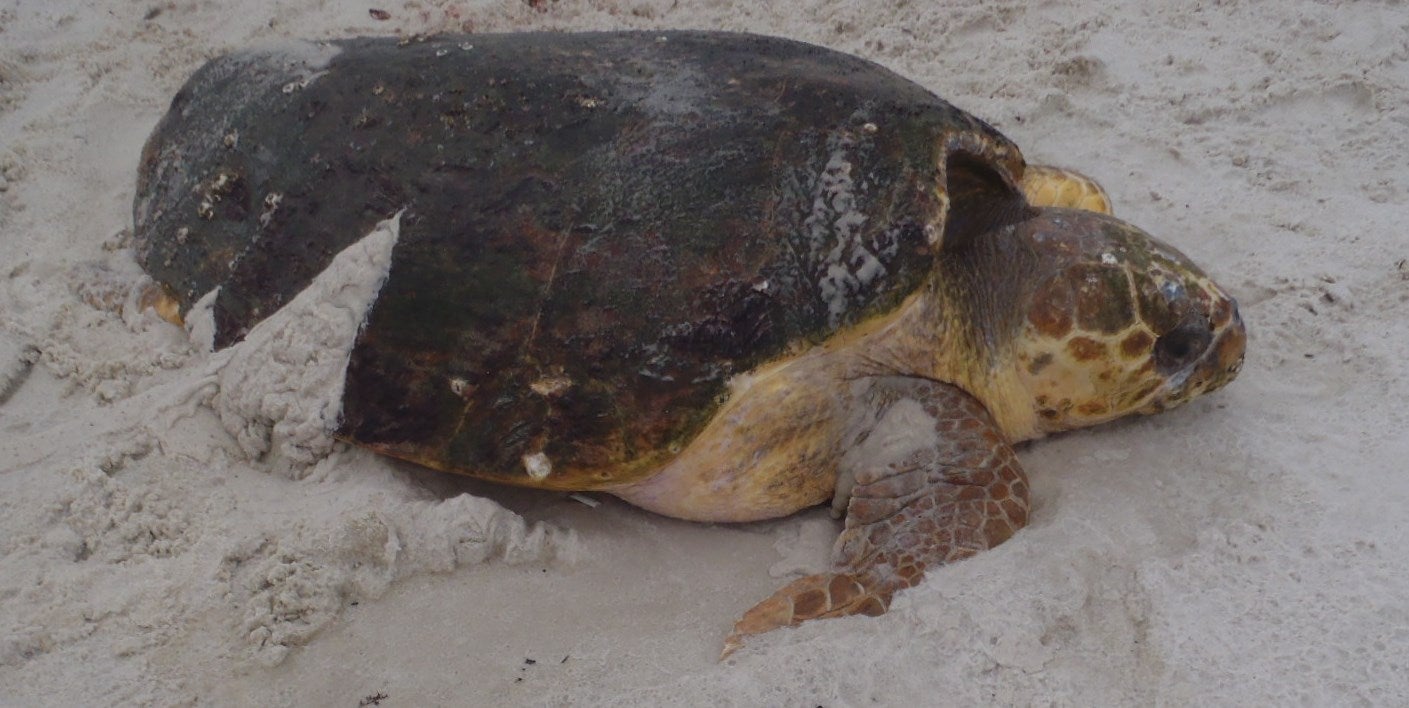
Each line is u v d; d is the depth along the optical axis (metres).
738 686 1.90
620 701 1.91
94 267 2.41
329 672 1.97
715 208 2.05
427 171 2.12
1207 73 2.70
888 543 2.02
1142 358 2.11
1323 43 2.73
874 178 2.05
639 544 2.11
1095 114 2.66
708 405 2.02
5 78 2.83
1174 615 1.93
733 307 2.02
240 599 2.01
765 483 2.09
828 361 2.05
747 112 2.10
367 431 2.10
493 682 1.96
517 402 2.05
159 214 2.34
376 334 2.10
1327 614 1.92
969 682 1.90
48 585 2.00
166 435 2.15
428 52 2.24
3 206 2.56
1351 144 2.55
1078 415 2.15
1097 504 2.06
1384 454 2.08
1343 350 2.22
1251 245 2.41
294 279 2.17
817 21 2.93
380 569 2.04
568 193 2.07
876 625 1.94
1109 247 2.12
